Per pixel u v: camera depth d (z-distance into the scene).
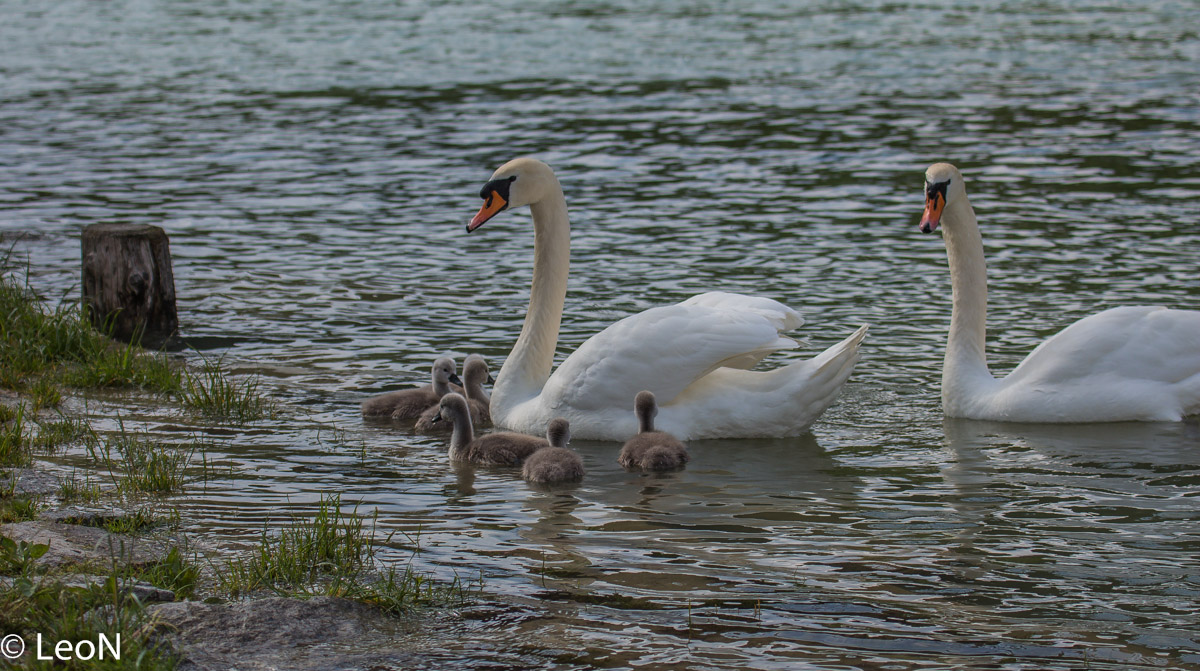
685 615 7.67
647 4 56.03
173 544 8.73
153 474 10.10
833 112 31.58
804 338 14.88
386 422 12.35
